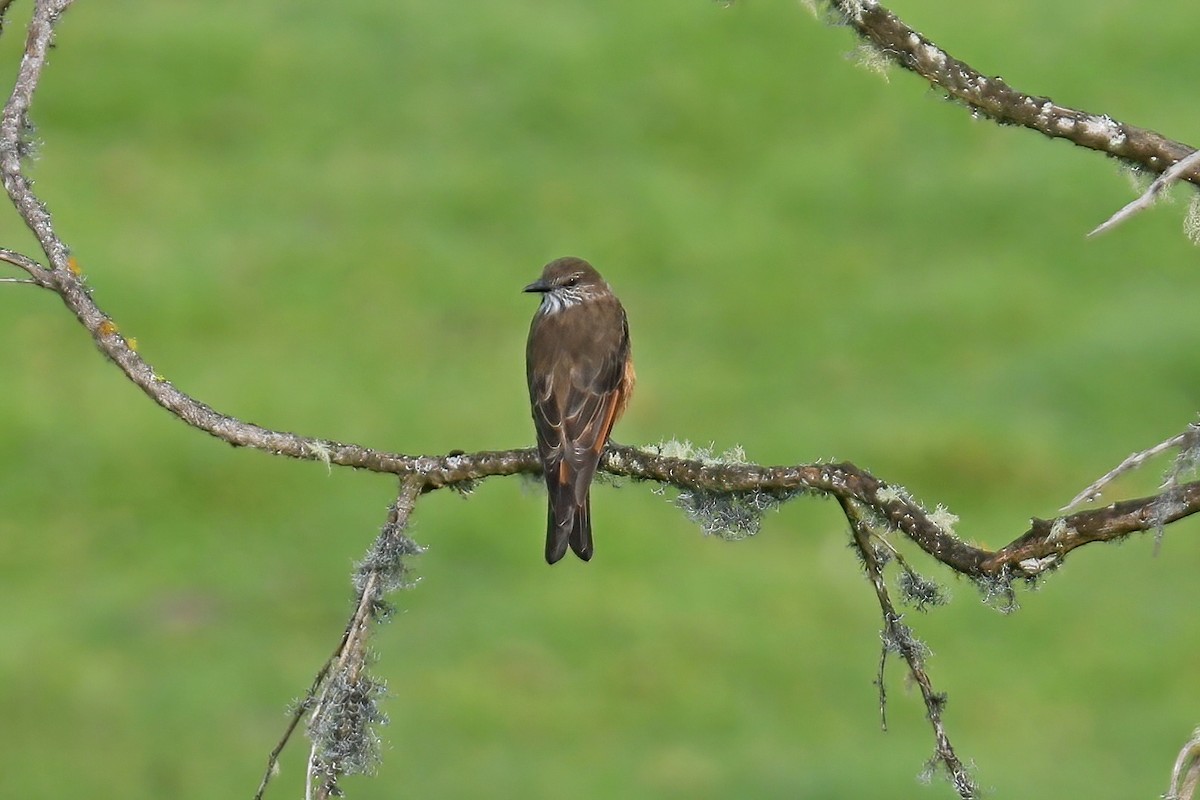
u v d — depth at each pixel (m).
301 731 14.99
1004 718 15.23
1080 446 19.25
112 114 26.56
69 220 23.81
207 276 22.72
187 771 14.66
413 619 16.70
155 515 18.48
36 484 19.06
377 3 29.69
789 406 20.34
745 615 16.72
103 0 29.19
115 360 6.57
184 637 16.45
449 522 17.81
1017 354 21.17
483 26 29.11
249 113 26.47
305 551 17.91
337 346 21.73
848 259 23.59
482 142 26.16
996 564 5.82
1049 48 27.02
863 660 16.08
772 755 14.77
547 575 17.41
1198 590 16.77
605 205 24.62
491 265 23.38
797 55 28.08
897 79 27.30
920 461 18.97
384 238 23.83
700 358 21.48
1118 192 24.05
